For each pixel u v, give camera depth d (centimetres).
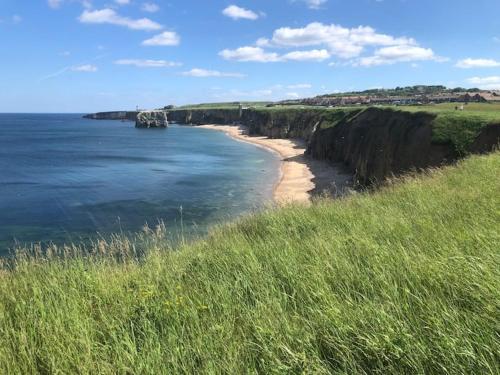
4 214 3078
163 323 400
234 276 514
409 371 300
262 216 992
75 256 708
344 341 329
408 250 526
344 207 973
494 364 283
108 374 324
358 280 446
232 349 340
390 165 3406
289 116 11419
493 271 404
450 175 1295
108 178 4919
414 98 15150
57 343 365
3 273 634
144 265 645
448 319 333
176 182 4600
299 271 495
